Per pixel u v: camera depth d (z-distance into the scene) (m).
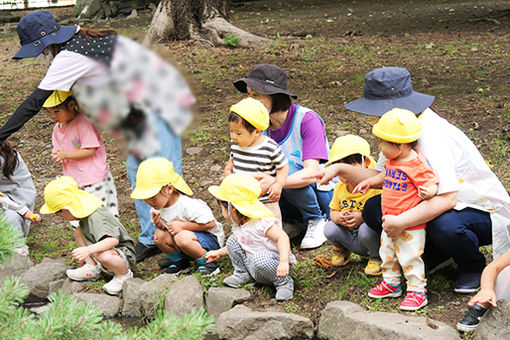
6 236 1.95
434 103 6.67
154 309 3.52
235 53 9.87
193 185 5.38
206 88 8.02
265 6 16.22
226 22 10.52
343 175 3.48
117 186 5.62
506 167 4.89
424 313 3.12
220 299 3.43
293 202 4.11
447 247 3.11
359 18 13.24
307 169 3.83
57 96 4.11
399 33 11.09
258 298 3.49
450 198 3.02
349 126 6.26
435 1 15.11
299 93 7.61
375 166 3.50
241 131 3.61
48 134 7.05
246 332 3.18
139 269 4.11
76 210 3.70
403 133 2.94
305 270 3.78
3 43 13.01
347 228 3.61
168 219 3.75
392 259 3.24
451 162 3.04
